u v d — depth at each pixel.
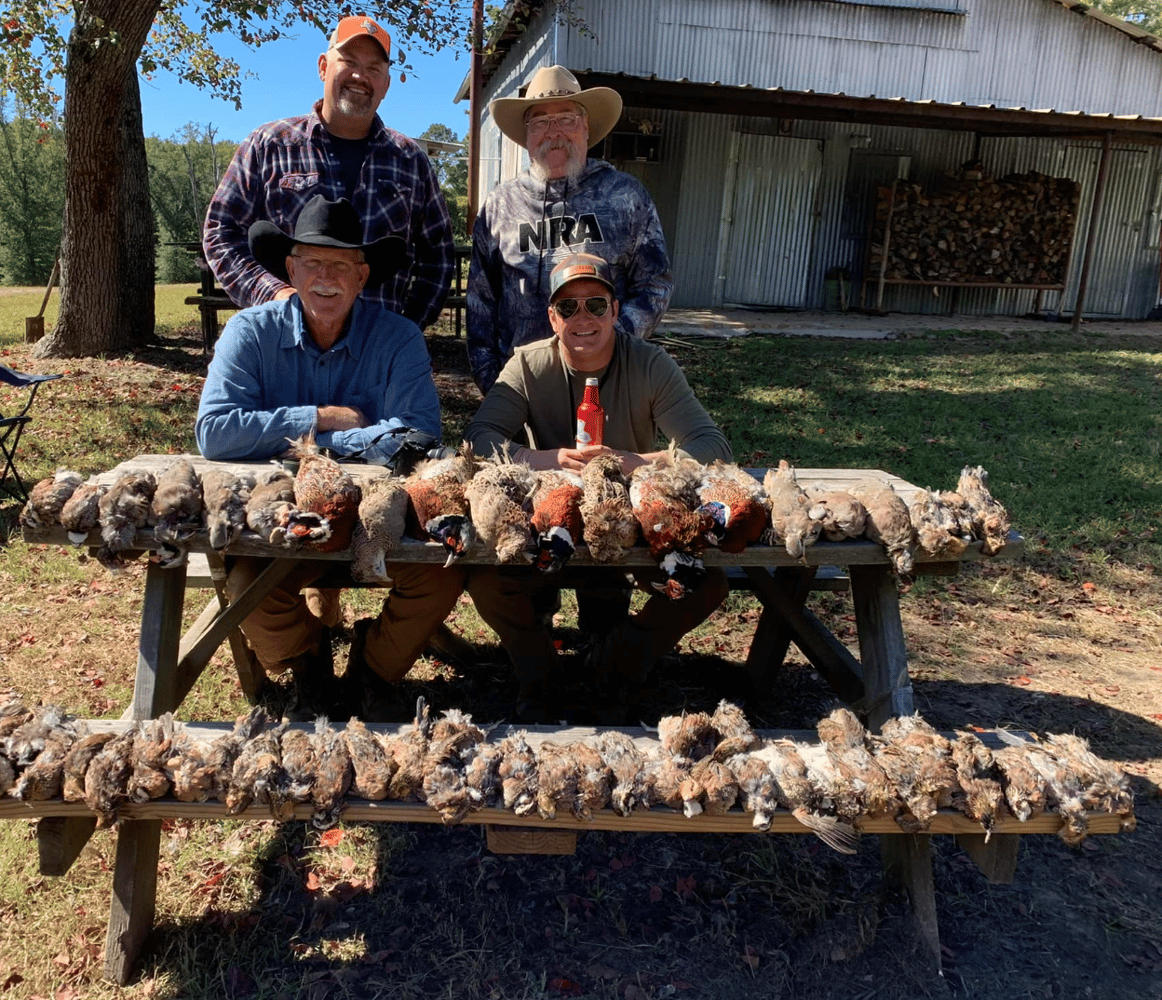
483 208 4.11
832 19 13.73
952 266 15.10
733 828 2.09
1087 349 12.19
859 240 15.21
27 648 3.86
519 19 14.38
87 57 9.11
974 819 2.08
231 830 2.79
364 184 4.11
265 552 2.21
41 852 2.07
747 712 3.58
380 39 3.92
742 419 8.04
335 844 2.74
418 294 4.59
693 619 2.93
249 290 3.98
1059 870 2.75
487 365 4.12
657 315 4.05
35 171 49.56
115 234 10.09
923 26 14.02
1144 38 14.37
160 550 2.19
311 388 3.12
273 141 4.07
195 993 2.21
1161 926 2.53
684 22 13.27
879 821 2.10
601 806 2.04
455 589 2.83
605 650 3.02
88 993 2.21
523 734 2.29
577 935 2.43
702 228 14.66
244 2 8.48
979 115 12.11
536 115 3.85
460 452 2.44
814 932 2.45
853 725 2.16
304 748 2.05
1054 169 15.64
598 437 2.93
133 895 2.25
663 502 2.22
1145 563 5.16
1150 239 16.16
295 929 2.43
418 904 2.53
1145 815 3.01
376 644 2.98
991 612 4.57
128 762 2.02
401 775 2.02
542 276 3.92
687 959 2.36
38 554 4.82
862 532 2.36
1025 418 8.26
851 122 13.63
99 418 7.41
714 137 14.31
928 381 9.86
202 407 2.93
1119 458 6.98
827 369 10.30
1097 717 3.61
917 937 2.41
